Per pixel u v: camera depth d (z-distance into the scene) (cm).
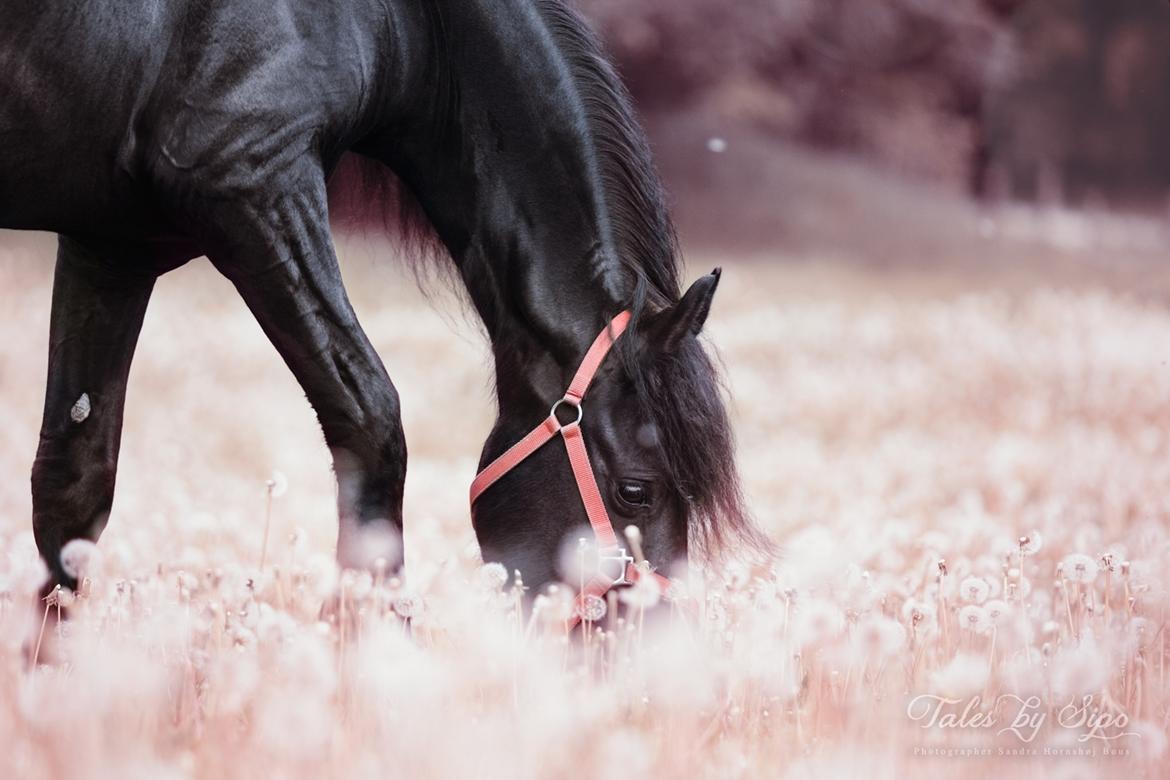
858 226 6200
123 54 797
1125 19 11625
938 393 2841
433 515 1606
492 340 897
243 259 810
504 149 881
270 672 760
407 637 812
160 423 2325
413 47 881
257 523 1470
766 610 868
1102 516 1529
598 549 834
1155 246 6931
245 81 801
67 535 896
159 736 691
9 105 778
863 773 683
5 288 3678
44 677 736
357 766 630
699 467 835
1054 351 3409
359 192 974
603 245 878
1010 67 8100
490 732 670
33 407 2353
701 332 893
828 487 1831
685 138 6625
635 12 5916
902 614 937
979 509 1479
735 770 688
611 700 757
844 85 7481
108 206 830
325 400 830
